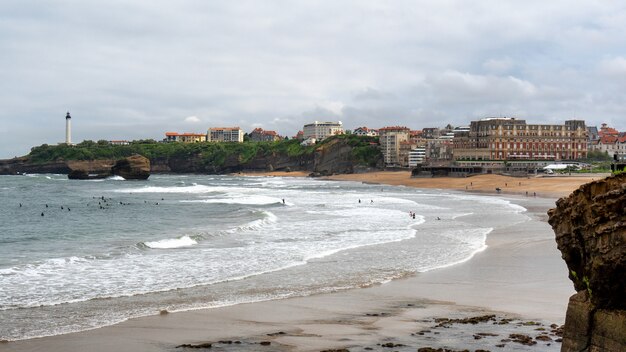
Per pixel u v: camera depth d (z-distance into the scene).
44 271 34.09
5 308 25.59
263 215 71.12
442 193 132.12
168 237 50.78
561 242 17.84
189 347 20.53
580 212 16.55
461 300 27.83
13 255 41.00
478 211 78.50
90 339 21.34
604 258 15.18
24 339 21.22
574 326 16.47
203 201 106.19
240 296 28.45
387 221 64.88
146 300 27.42
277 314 25.19
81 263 36.97
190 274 33.72
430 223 62.56
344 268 35.94
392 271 35.03
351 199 109.88
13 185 181.25
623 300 15.34
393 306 26.73
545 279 32.50
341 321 24.08
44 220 70.19
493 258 39.56
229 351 20.09
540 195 115.81
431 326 23.23
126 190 152.12
